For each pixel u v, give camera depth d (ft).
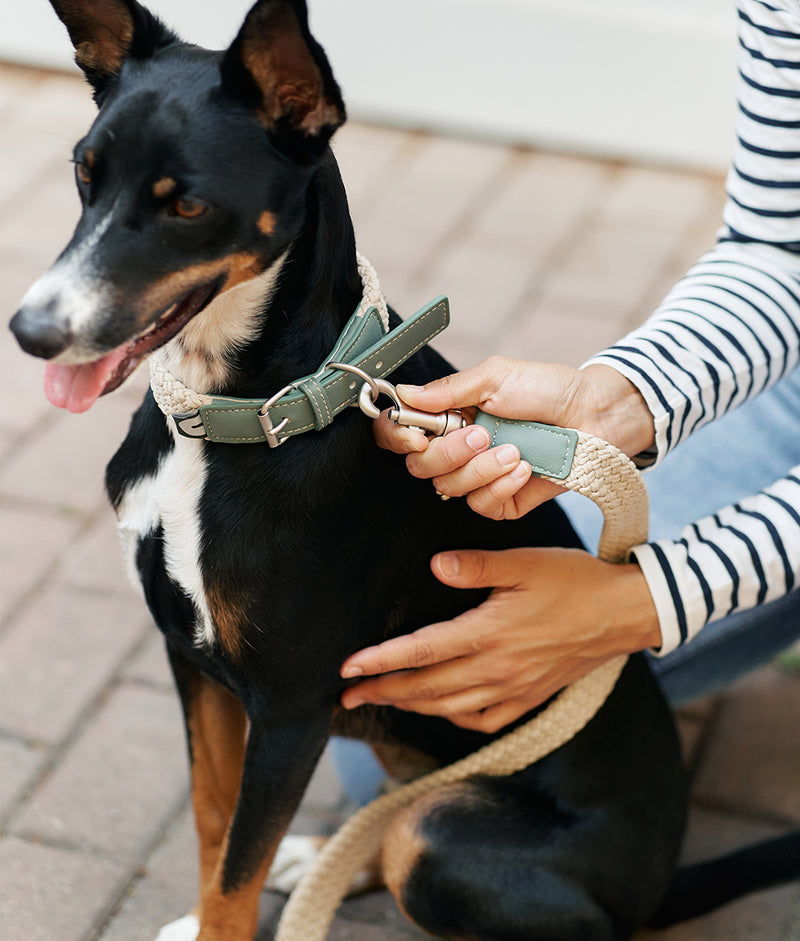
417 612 5.58
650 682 6.18
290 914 5.91
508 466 4.85
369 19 13.48
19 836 6.82
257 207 4.54
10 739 7.35
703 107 13.14
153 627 8.20
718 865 6.34
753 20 5.64
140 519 5.25
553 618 5.41
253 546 5.01
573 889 5.64
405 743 6.20
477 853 5.63
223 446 5.05
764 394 7.30
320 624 5.17
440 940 6.50
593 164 13.55
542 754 5.84
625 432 5.26
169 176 4.36
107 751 7.36
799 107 5.57
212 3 13.61
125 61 4.68
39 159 12.91
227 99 4.49
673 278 11.74
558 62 13.28
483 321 10.98
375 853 6.61
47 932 6.35
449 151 13.60
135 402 10.00
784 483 5.86
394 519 5.25
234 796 6.09
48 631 8.06
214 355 4.90
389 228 12.22
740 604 5.65
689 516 6.92
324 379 4.88
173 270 4.47
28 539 8.72
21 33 14.35
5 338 10.57
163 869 6.75
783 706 8.01
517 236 12.25
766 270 5.87
